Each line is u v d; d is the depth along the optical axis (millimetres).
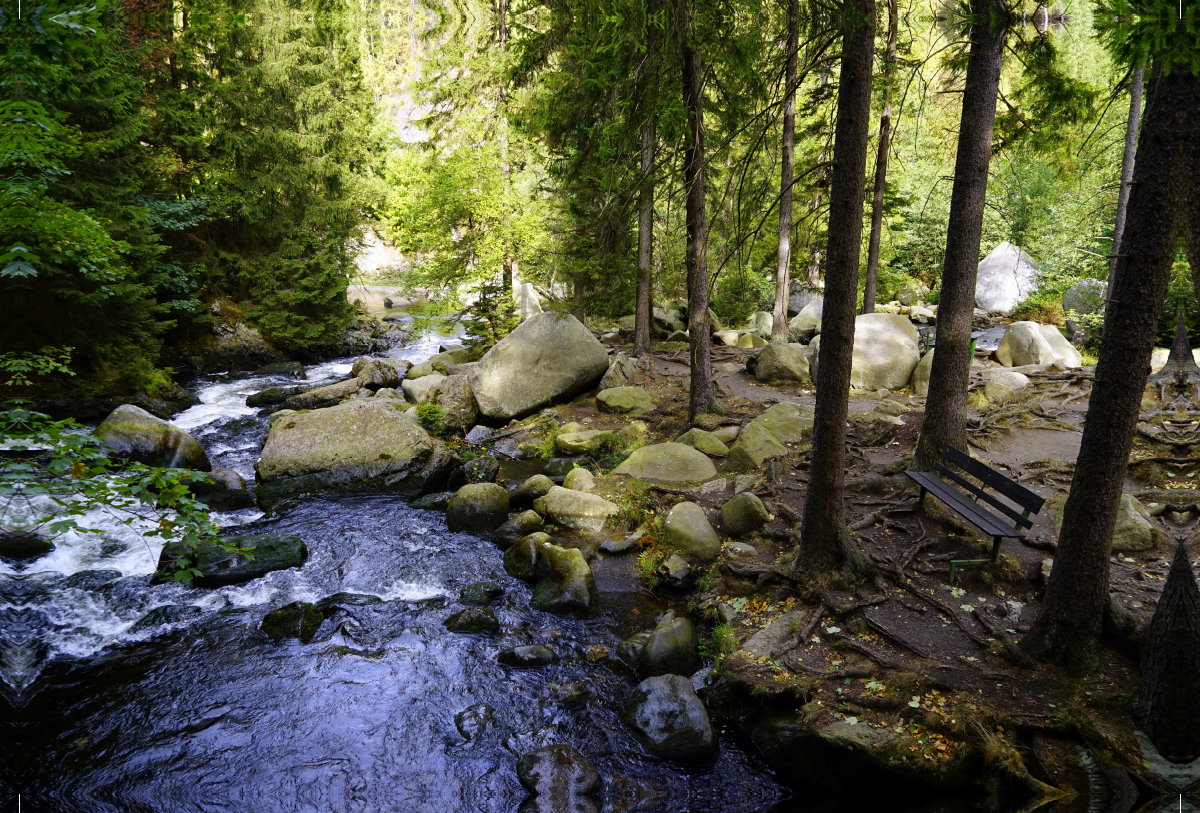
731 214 8383
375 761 5977
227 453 13734
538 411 15906
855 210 6719
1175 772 4801
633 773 5844
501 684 7031
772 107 7555
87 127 14625
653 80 8930
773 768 5898
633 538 9891
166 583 8688
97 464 4043
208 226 21969
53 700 6664
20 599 8164
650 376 17328
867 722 5723
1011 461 10844
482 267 20359
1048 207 27203
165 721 6414
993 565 7641
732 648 7031
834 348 7145
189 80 20344
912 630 6840
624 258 19016
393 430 12461
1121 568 7520
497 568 9484
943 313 9398
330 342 24250
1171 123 5004
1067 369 15594
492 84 23578
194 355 20719
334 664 7301
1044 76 9188
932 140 27969
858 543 8516
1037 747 5199
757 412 13969
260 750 6082
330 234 23656
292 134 21047
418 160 26516
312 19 23484
